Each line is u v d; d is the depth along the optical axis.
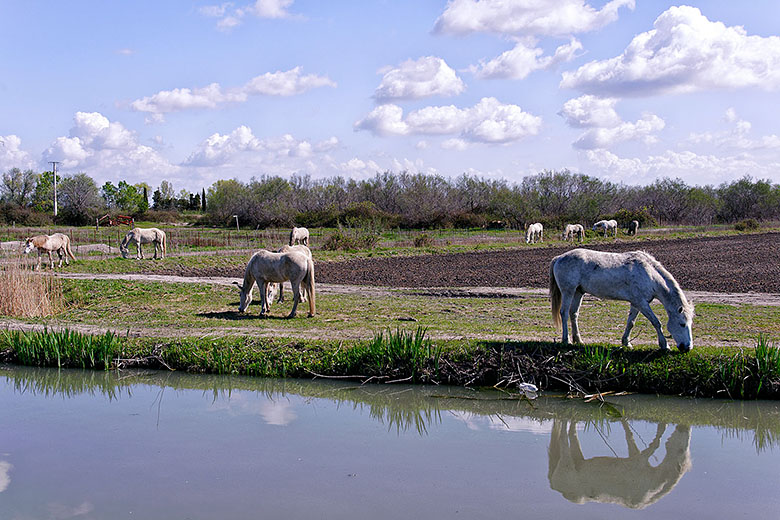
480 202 69.25
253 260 14.24
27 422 8.55
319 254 32.47
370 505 6.02
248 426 8.39
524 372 9.88
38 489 6.34
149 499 6.11
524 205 59.66
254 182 70.19
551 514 5.91
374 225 47.06
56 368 11.38
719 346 10.36
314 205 69.88
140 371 11.14
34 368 11.43
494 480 6.70
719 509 6.09
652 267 9.73
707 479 6.86
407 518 5.77
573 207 61.62
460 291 19.12
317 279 22.91
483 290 19.41
